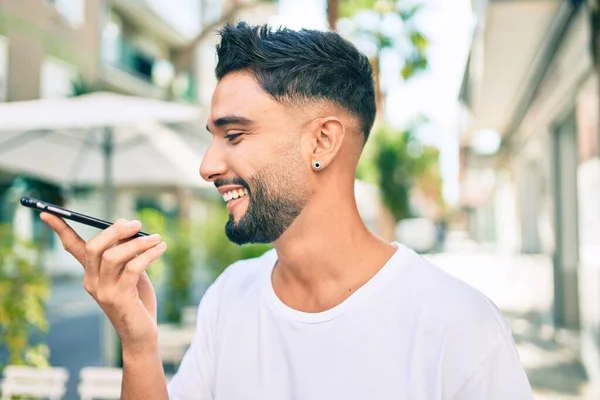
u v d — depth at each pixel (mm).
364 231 1195
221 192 1140
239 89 1097
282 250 1160
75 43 17781
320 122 1106
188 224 6988
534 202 12336
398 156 22234
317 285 1171
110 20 20562
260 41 1097
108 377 3004
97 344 8289
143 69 23016
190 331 5375
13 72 15148
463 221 62750
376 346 1095
